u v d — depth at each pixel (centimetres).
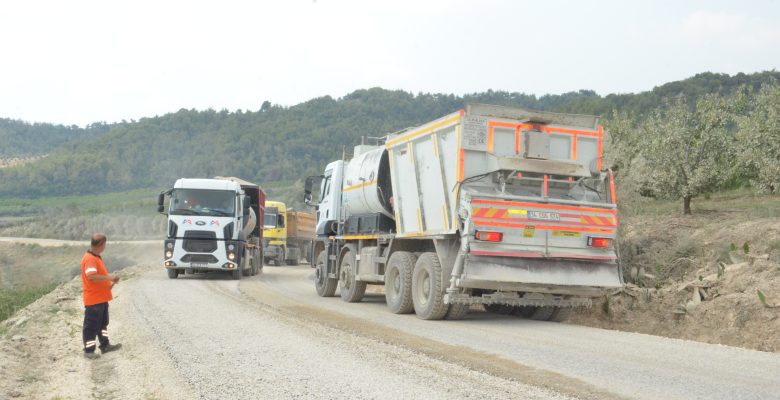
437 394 589
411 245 1333
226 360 753
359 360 749
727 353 798
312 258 1872
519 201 1076
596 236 1102
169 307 1275
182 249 2158
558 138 1150
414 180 1275
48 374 723
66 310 1250
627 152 1862
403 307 1259
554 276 1076
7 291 2075
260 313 1194
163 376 682
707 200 2164
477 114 1112
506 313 1365
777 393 579
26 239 8056
